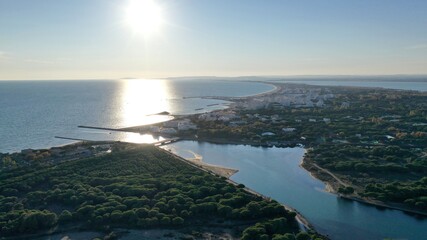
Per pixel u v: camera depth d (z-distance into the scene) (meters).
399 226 155.38
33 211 155.88
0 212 159.62
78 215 155.62
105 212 156.62
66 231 147.88
